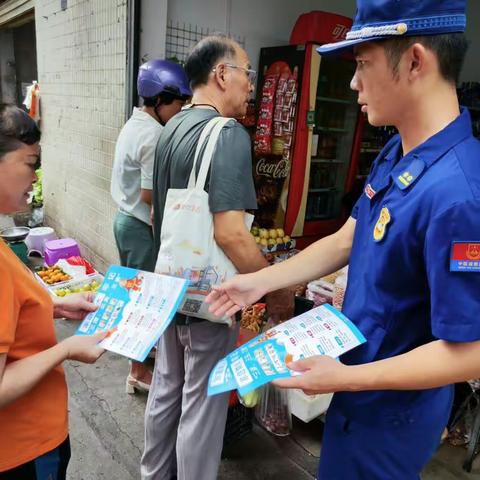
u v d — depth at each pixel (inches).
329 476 44.9
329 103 165.8
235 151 56.6
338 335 38.1
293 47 138.5
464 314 30.2
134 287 53.8
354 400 41.4
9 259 39.1
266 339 40.4
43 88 208.7
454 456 86.9
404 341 37.1
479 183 30.5
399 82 32.9
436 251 31.0
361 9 33.4
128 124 98.7
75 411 96.3
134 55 123.4
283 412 89.4
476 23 200.1
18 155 38.3
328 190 174.9
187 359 64.7
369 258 37.9
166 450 72.2
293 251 147.2
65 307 52.1
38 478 44.1
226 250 58.3
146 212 100.0
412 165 34.5
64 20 168.2
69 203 191.8
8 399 37.2
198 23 136.8
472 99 189.8
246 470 82.7
